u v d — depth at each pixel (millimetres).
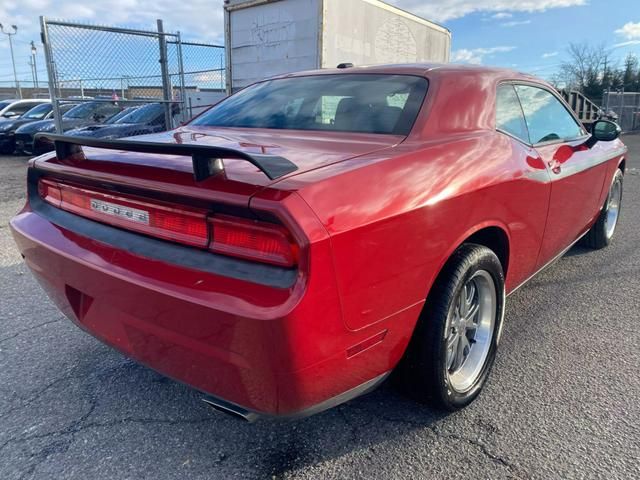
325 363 1619
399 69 2727
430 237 1919
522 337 3053
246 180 1651
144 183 1785
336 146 2131
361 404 2412
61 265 2049
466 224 2109
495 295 2455
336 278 1571
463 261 2135
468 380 2375
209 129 2770
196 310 1592
